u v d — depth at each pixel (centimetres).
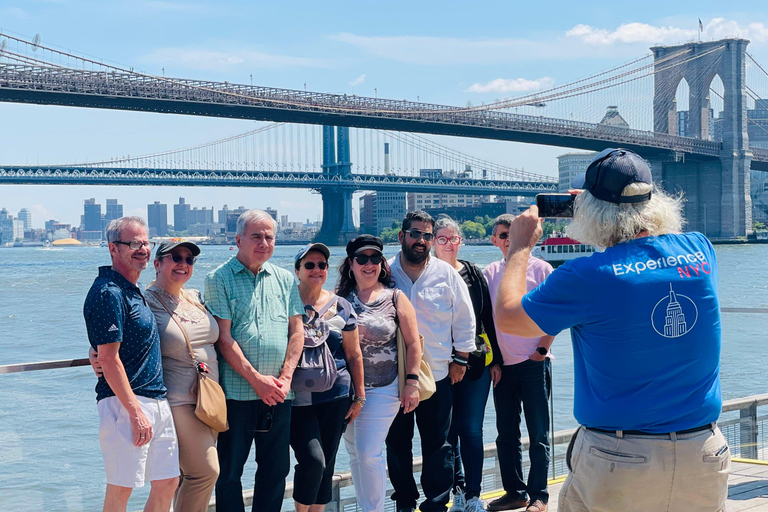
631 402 215
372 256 397
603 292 214
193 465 338
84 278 6788
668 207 225
